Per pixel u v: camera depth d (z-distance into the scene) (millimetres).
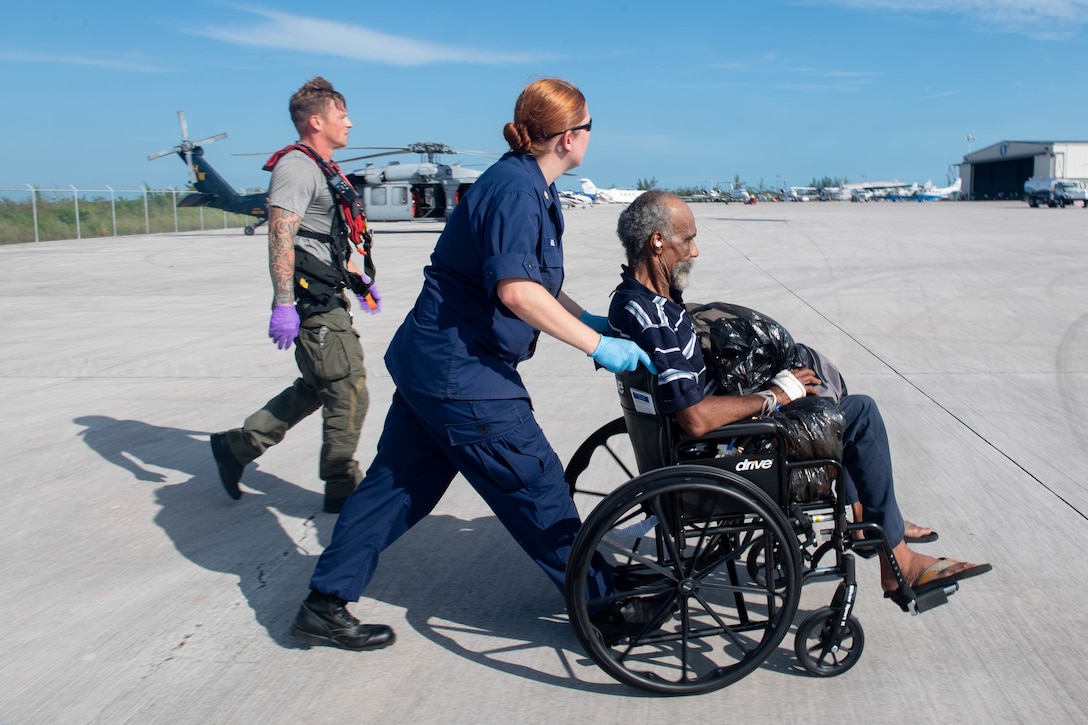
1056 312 9594
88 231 35219
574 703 2584
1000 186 98000
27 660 2871
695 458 2689
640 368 2645
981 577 3354
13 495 4461
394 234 30469
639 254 2678
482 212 2457
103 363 7824
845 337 8359
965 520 3912
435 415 2621
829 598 3215
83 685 2719
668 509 2605
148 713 2562
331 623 2855
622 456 4930
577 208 61250
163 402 6379
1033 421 5477
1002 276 12820
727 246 18641
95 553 3742
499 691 2652
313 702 2604
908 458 4793
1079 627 2965
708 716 2508
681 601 2604
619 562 3496
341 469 4066
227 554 3723
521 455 2627
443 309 2592
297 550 3754
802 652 2625
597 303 11094
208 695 2650
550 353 7879
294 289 3664
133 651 2926
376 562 2871
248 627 3086
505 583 3416
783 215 36719
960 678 2676
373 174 33375
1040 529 3795
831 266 14453
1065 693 2582
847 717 2492
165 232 40125
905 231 23375
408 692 2652
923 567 2873
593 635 2574
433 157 34062
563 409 5961
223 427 5699
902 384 6504
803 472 2627
